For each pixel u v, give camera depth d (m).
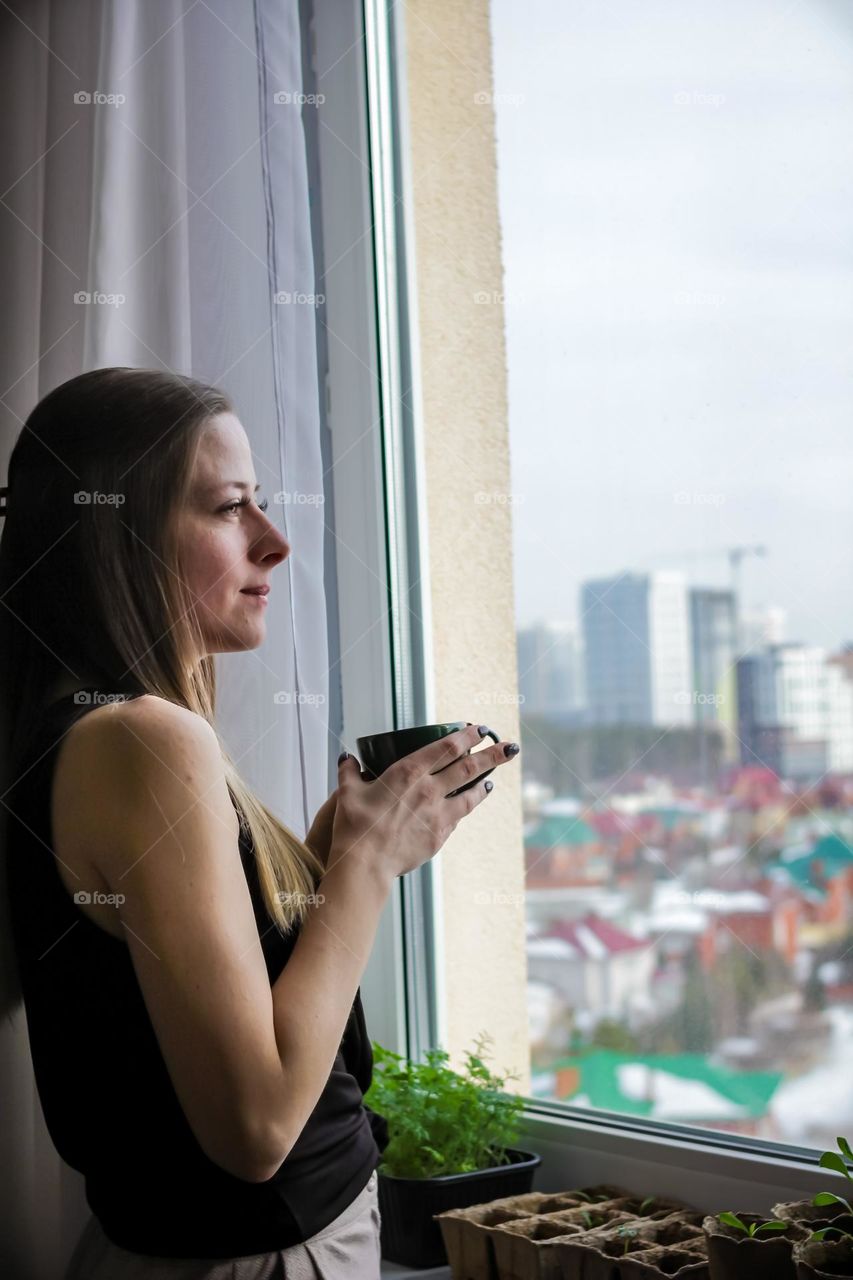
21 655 0.91
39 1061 0.86
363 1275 0.86
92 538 0.89
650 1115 1.26
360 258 1.39
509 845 1.44
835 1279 0.77
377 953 1.41
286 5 1.24
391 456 1.40
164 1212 0.80
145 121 1.25
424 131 1.45
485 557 1.43
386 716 1.38
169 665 0.89
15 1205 1.19
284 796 1.17
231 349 1.22
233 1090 0.72
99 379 0.92
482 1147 1.19
